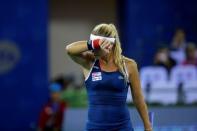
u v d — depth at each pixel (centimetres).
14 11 2870
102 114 1162
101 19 3328
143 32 3023
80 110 2692
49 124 2473
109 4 3316
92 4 3325
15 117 2845
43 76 2883
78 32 3331
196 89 2770
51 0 3294
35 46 2884
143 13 3030
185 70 2803
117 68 1169
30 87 2869
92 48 1158
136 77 1199
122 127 1170
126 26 3053
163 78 2788
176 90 2769
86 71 1197
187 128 2642
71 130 2678
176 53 2845
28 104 2859
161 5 3034
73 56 1194
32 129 2833
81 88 3045
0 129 2833
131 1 3022
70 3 3316
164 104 2744
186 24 3052
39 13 2891
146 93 2758
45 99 2867
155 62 2841
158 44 2984
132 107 2566
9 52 2861
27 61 2877
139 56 2995
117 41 1170
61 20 3316
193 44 2870
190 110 2672
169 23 3042
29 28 2881
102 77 1161
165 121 2639
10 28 2864
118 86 1161
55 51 3306
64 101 2631
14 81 2862
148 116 1220
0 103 2845
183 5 3056
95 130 1165
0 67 2853
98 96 1165
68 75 3272
